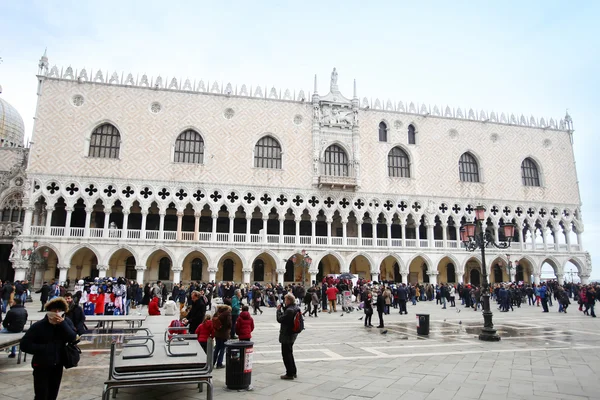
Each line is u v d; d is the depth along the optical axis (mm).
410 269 64500
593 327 25641
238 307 19562
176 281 50969
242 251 53344
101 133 53438
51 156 50531
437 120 64500
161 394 10758
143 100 54719
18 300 15680
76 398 10320
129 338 10445
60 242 48375
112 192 51812
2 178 56438
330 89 62094
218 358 13891
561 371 13508
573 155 69562
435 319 29594
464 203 62750
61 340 8695
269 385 11625
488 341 19750
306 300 31062
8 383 11602
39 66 52562
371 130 61500
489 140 65938
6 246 56125
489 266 61656
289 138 58469
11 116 75250
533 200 65688
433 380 12219
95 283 27062
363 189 59281
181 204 53094
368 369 13672
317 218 61469
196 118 55875
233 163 55781
